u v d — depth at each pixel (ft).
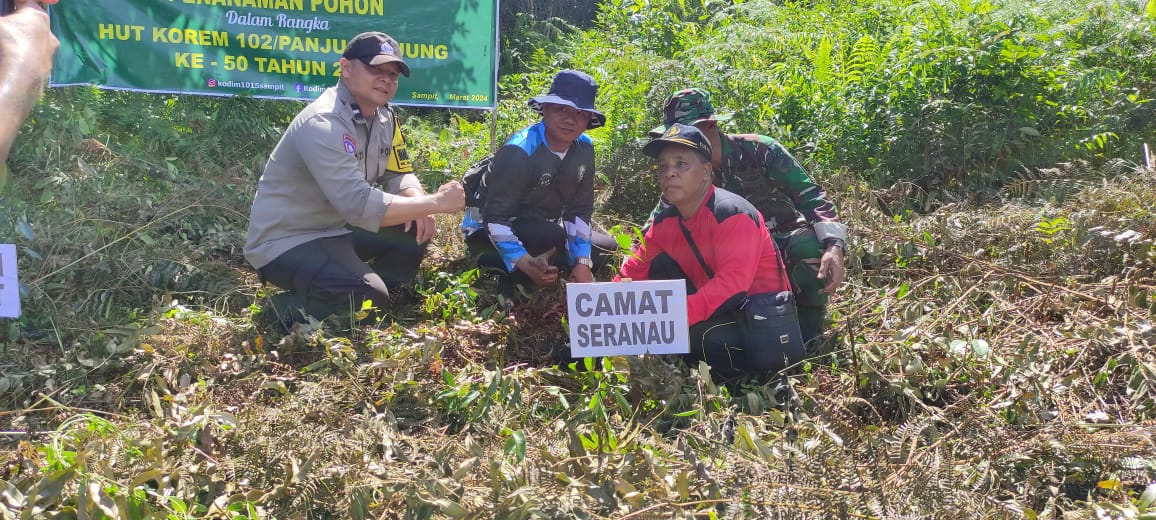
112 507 7.37
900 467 8.02
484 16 19.35
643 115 19.27
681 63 20.97
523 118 22.56
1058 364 10.41
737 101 19.62
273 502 7.86
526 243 13.75
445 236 15.47
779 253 11.51
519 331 11.97
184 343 11.03
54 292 12.71
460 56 19.40
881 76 19.16
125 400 10.38
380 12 19.29
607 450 8.63
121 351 11.05
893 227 14.60
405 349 10.52
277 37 19.29
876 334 11.67
